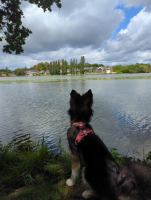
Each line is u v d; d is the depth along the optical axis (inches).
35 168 123.0
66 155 147.3
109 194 74.5
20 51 256.2
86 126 97.5
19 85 1353.3
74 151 95.4
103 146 86.7
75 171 99.6
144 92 721.0
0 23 231.8
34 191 97.8
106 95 669.3
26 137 267.7
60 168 120.0
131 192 90.7
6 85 1381.6
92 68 5959.6
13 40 247.8
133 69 4116.6
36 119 369.4
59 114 406.6
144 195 88.4
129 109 429.4
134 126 303.4
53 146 224.8
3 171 123.1
